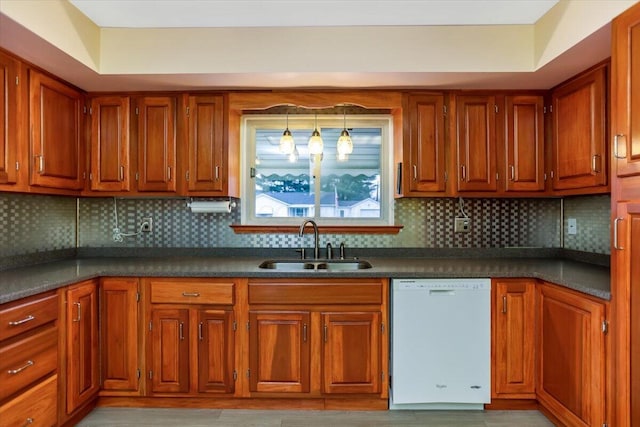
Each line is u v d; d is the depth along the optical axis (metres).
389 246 2.92
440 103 2.60
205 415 2.27
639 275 1.53
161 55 2.29
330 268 2.73
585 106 2.22
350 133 3.01
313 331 2.27
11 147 1.99
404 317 2.25
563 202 2.86
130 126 2.61
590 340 1.79
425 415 2.26
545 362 2.16
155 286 2.29
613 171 1.63
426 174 2.59
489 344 2.26
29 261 2.48
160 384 2.29
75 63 2.12
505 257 2.88
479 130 2.59
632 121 1.54
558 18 2.03
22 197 2.42
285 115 2.99
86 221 2.91
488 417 2.24
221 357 2.28
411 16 2.17
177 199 2.92
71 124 2.46
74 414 2.12
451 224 2.91
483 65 2.27
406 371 2.26
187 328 2.29
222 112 2.61
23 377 1.74
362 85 2.52
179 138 2.61
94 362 2.26
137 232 2.91
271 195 3.04
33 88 2.13
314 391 2.28
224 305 2.28
